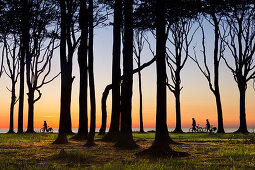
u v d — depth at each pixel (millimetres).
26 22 27641
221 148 15930
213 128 39000
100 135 27062
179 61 35750
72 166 10562
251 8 30266
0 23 24891
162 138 13797
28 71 32625
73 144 19312
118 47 23547
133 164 10883
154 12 21531
